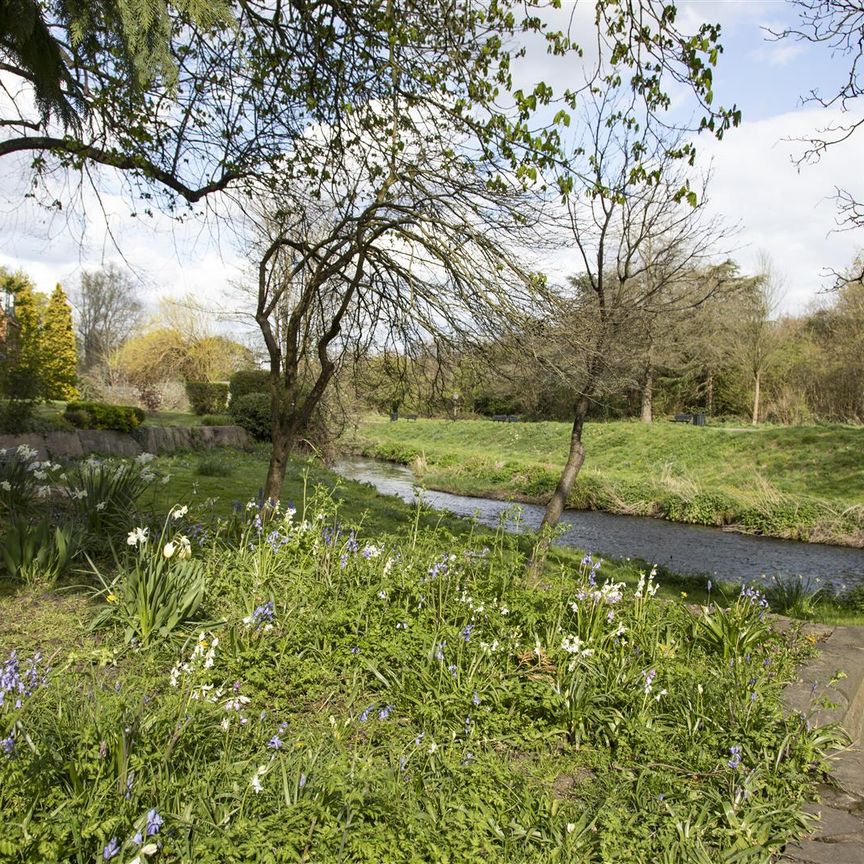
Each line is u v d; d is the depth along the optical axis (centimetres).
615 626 513
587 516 2014
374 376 827
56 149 612
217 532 620
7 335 1387
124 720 285
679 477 2356
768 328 3525
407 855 260
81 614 464
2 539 567
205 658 369
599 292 700
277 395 737
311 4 657
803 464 2241
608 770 355
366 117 705
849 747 402
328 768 292
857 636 629
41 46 504
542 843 287
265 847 240
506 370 654
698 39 527
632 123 614
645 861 284
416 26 630
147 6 427
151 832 225
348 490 1581
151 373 3519
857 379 3073
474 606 502
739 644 526
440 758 328
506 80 618
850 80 679
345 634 445
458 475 2717
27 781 247
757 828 313
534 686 414
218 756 301
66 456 1297
